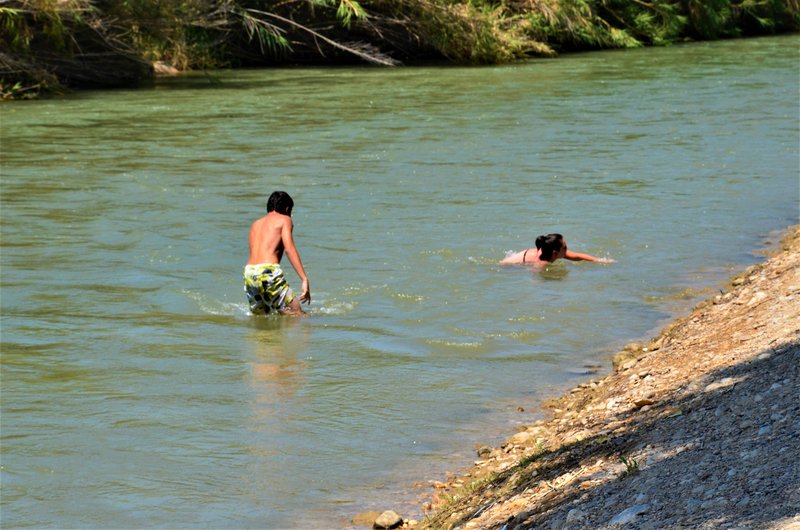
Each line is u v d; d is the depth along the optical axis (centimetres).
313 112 3634
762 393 887
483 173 2492
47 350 1333
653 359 1197
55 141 3031
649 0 6838
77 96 4191
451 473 975
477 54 5491
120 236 1922
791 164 2559
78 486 955
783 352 1006
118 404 1152
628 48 6488
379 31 5575
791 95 3947
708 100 3838
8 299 1545
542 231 1931
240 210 2134
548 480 870
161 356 1312
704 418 882
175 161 2697
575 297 1542
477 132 3134
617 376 1178
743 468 725
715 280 1611
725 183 2350
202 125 3344
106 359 1302
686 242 1845
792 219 2005
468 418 1107
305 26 5572
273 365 1277
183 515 898
